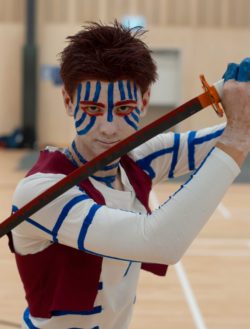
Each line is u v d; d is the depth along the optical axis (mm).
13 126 22766
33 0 22031
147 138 2043
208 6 22281
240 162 2027
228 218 11414
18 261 2432
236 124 2018
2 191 13633
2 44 22406
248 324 6418
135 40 2279
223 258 8758
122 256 2061
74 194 2143
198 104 2027
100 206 2121
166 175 2822
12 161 19125
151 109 22797
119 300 2508
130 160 2656
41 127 22797
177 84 22656
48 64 22500
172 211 1988
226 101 2008
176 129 21984
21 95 22594
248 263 8555
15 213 2100
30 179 2252
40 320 2432
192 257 8766
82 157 2363
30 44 22219
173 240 1985
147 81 2279
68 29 22344
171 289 7418
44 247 2340
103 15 22359
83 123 2266
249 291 7414
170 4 22281
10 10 22281
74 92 2271
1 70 22500
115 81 2201
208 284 7633
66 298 2344
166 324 6344
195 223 1985
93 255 2338
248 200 13242
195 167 2795
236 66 2018
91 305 2363
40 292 2400
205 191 1986
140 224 2029
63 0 22297
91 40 2229
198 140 2770
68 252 2330
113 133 2232
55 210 2109
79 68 2191
